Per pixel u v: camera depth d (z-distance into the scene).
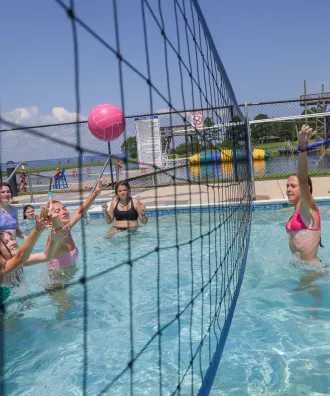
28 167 9.66
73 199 10.01
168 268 4.04
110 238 5.53
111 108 3.46
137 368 2.21
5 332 2.74
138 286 3.56
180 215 7.07
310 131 3.30
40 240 5.95
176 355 2.30
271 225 6.12
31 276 3.83
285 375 2.09
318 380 2.03
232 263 3.77
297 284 3.43
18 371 2.26
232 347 2.39
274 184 10.12
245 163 6.92
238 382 2.04
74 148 1.12
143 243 5.16
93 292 3.45
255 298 3.15
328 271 3.65
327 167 13.02
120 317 2.93
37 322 2.88
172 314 2.92
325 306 2.95
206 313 2.88
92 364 2.30
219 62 3.56
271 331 2.59
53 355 2.42
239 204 5.04
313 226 3.67
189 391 1.94
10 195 4.23
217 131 3.84
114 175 12.01
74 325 2.82
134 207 5.90
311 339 2.46
